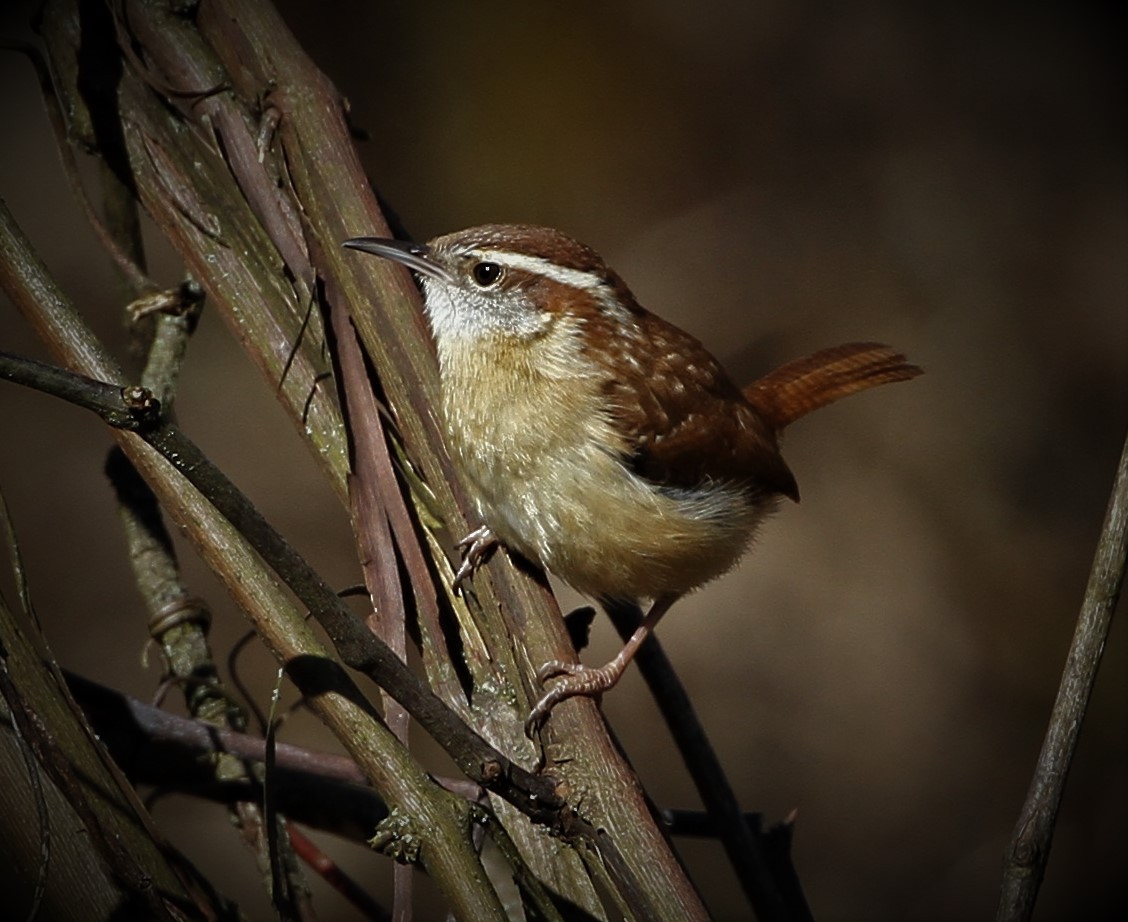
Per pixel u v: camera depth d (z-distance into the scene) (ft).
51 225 38.86
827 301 42.24
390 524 15.38
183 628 17.53
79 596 36.06
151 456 13.41
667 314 41.68
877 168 43.52
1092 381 41.93
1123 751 36.81
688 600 39.32
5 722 12.07
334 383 16.06
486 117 42.06
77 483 37.40
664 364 19.75
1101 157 43.75
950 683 38.32
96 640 35.47
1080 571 39.45
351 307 17.03
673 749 36.63
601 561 18.84
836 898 35.29
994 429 41.24
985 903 35.14
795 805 36.76
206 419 38.29
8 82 39.81
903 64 44.47
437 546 16.17
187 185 17.13
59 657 34.96
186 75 17.69
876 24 44.88
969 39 44.98
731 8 44.16
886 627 38.93
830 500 40.68
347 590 15.05
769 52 44.16
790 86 44.19
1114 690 37.24
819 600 39.29
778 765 37.24
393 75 42.01
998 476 40.83
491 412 18.35
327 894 31.76
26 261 13.93
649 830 13.93
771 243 42.65
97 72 17.65
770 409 23.41
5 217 14.03
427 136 41.68
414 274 18.81
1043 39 45.01
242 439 38.29
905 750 37.42
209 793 16.48
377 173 41.19
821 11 44.86
